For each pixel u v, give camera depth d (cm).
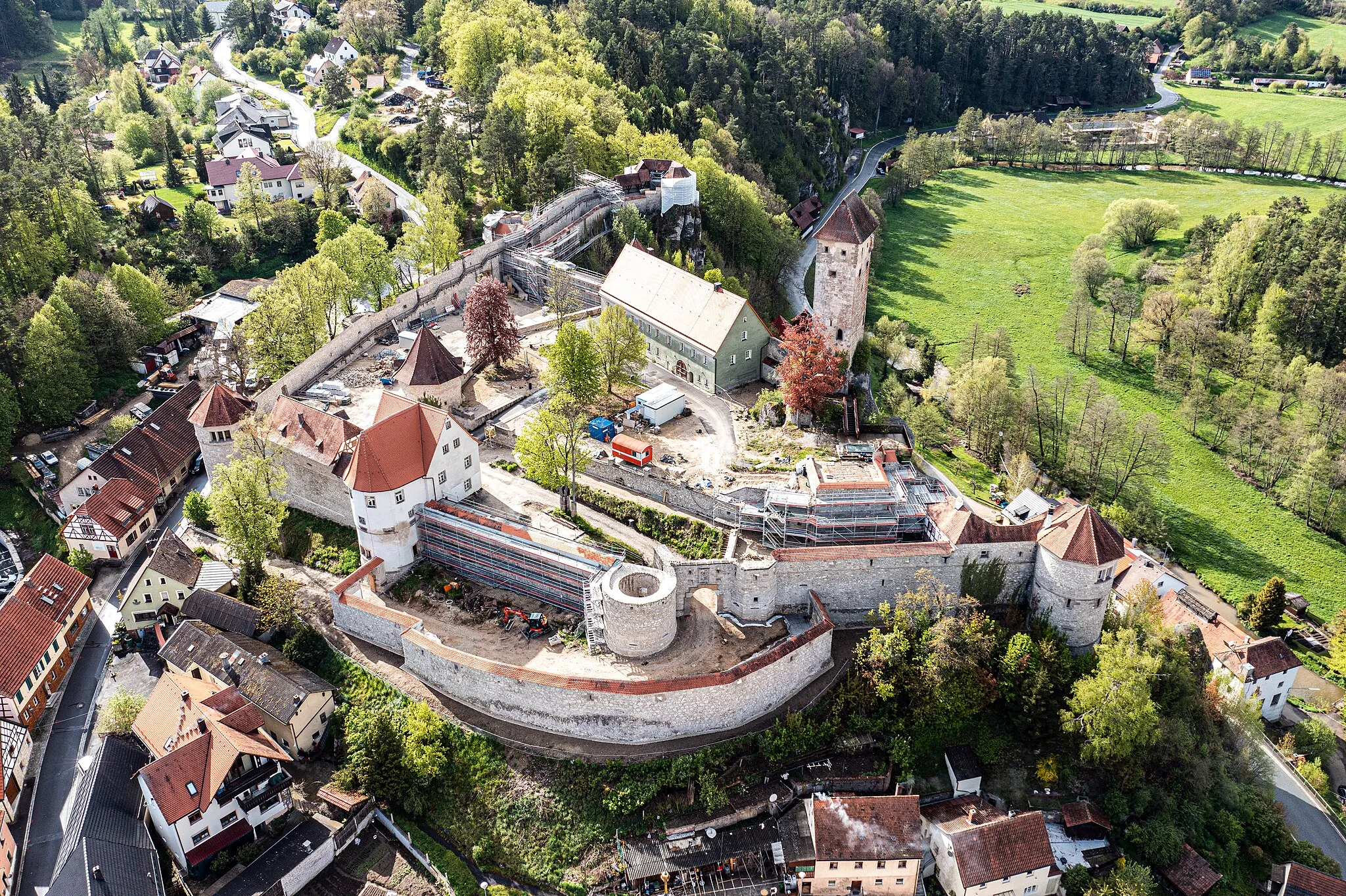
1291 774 10494
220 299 17038
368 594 10038
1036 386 15738
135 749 9081
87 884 7619
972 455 14912
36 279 15575
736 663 9044
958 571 9688
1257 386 17062
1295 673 11138
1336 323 18200
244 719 8919
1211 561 13625
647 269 13712
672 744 8925
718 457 11025
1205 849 9062
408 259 16175
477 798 8738
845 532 9800
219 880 8156
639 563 9881
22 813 9081
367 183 18850
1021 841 8381
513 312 14675
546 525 10281
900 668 9062
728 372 12375
